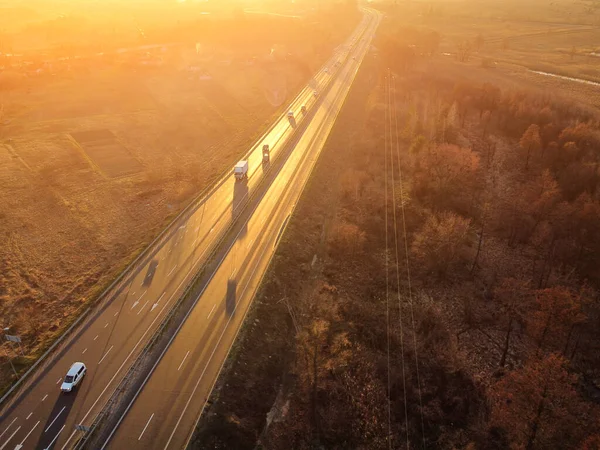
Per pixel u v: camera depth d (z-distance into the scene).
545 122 165.25
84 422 63.69
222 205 118.00
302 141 161.00
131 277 91.12
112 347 75.56
